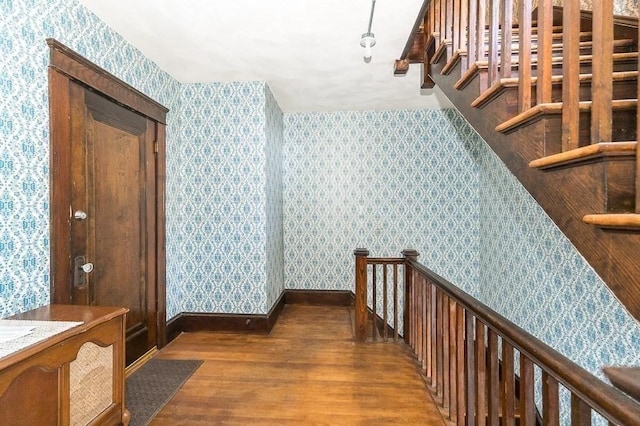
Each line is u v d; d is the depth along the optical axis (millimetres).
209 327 3441
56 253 1891
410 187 4367
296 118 4473
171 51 2740
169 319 3232
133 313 2674
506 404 1381
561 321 2441
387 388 2393
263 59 2883
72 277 2023
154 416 2061
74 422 1349
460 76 1899
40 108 1808
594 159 967
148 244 2877
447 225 4336
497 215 3682
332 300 4398
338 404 2201
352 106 4199
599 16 964
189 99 3441
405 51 2672
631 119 1132
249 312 3438
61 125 1920
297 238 4461
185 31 2426
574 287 2291
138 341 2723
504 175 3484
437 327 2342
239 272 3434
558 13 2234
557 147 1191
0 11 1605
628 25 1797
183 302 3465
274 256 3842
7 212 1645
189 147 3449
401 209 4375
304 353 2953
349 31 2422
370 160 4402
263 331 3404
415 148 4363
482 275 4168
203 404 2189
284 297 4383
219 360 2809
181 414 2084
